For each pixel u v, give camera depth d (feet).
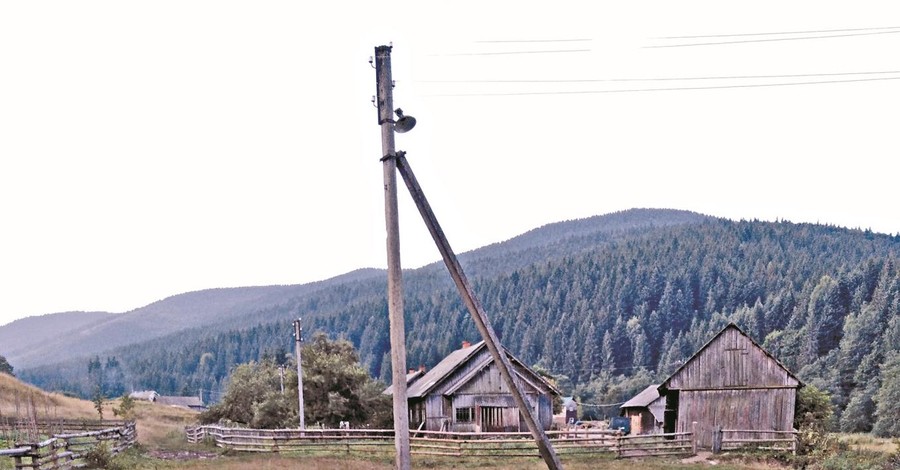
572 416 331.57
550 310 622.54
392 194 43.16
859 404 303.89
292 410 158.40
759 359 119.55
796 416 121.19
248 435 116.16
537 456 101.04
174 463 86.94
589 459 100.53
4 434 106.63
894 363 295.89
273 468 80.18
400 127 43.60
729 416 118.83
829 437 107.45
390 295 42.22
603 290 634.43
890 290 389.19
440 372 148.25
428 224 44.21
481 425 138.41
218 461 89.45
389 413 161.07
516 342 625.00
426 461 95.30
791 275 593.01
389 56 43.93
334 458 95.35
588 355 527.81
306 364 163.84
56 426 122.83
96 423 140.15
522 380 141.59
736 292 592.19
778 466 97.04
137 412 275.59
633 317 576.20
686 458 106.01
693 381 121.29
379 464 88.79
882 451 104.83
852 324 378.73
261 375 193.16
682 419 120.57
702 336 507.71
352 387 161.99
